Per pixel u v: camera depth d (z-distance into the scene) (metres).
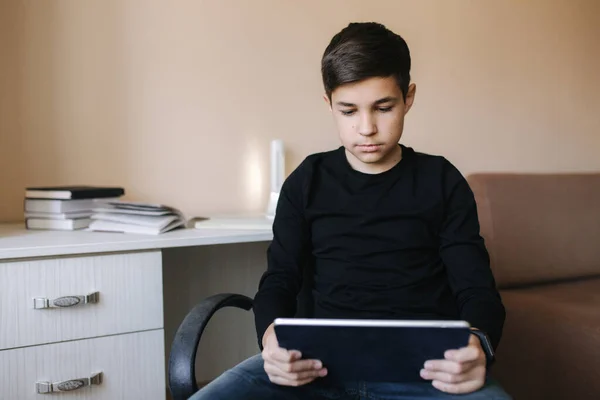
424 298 1.12
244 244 1.94
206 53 1.80
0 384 1.17
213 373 1.94
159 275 1.32
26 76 1.62
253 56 1.86
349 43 1.05
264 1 1.86
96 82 1.69
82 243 1.23
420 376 0.91
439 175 1.17
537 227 1.90
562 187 1.99
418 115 2.11
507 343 1.70
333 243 1.16
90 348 1.25
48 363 1.21
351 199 1.17
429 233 1.15
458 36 2.15
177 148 1.79
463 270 1.10
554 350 1.57
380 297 1.11
